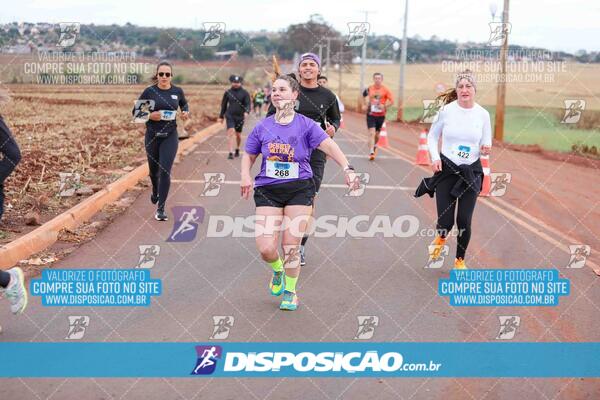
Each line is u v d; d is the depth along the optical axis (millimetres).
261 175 5574
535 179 13977
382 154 17766
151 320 5312
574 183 13625
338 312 5570
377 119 16062
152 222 8633
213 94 44438
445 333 5164
